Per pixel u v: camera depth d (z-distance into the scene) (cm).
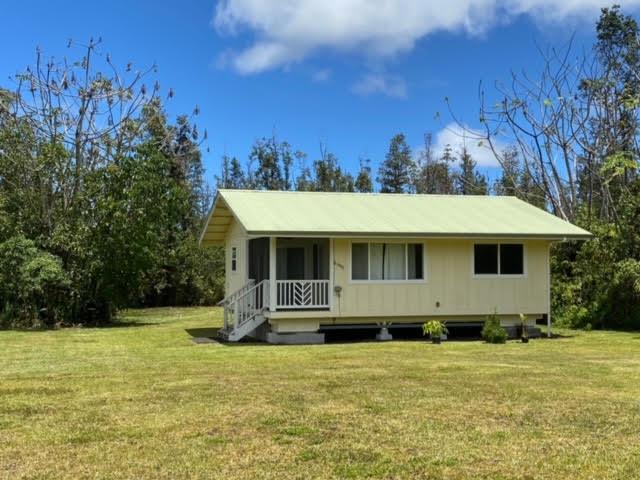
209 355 1352
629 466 575
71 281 2111
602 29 3338
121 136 2531
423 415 759
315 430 694
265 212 1717
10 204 2166
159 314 2817
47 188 2189
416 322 1755
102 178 2162
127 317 2612
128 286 2197
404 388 927
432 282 1744
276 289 1644
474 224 1780
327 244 1728
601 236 2119
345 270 1689
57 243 2109
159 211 2188
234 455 611
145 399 854
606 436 670
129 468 576
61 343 1602
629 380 999
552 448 628
